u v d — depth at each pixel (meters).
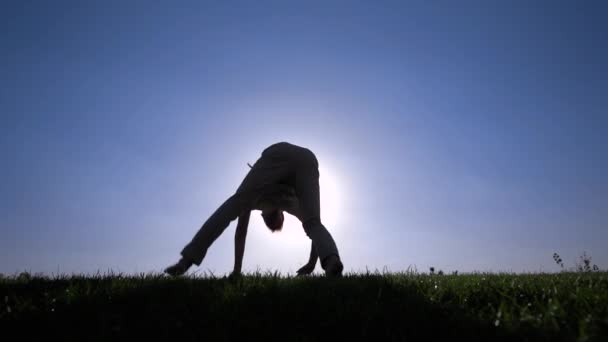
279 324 2.77
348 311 2.92
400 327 2.65
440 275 5.20
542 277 4.73
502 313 2.85
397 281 4.08
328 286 3.72
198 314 2.96
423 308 3.02
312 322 2.80
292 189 5.20
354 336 2.57
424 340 2.50
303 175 5.13
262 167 5.12
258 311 3.00
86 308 3.22
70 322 2.92
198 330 2.67
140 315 3.04
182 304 3.19
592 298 3.12
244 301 3.19
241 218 5.17
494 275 5.27
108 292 3.62
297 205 5.23
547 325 2.60
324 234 4.84
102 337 2.60
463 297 3.41
